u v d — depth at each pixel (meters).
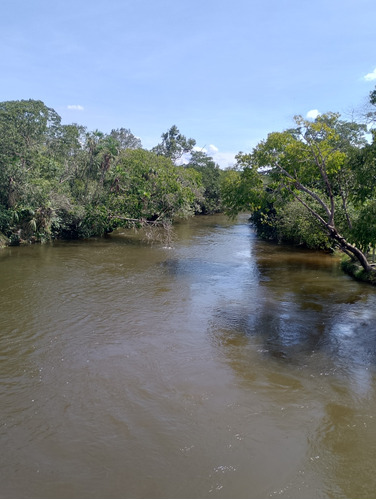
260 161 18.80
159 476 6.21
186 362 10.04
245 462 6.54
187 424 7.52
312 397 8.46
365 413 7.90
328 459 6.63
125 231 35.28
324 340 11.48
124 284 17.52
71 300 15.05
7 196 27.48
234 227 40.97
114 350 10.70
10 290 16.28
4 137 26.97
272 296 15.86
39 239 28.30
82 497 5.78
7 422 7.54
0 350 10.63
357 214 20.72
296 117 17.42
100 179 32.50
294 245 28.75
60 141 37.81
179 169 38.81
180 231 37.31
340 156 17.11
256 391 8.69
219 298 15.57
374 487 6.05
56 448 6.84
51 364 9.88
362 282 18.00
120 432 7.28
